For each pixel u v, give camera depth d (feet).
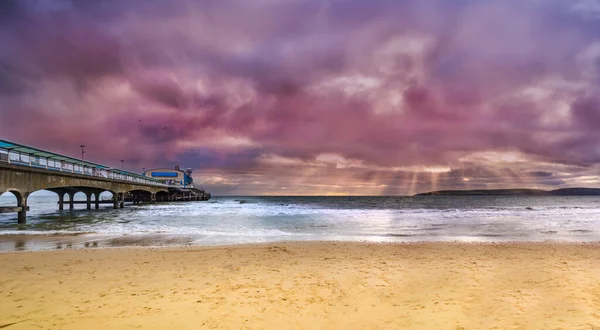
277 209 145.89
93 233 59.16
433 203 243.40
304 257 35.50
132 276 26.94
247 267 30.42
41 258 34.42
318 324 17.33
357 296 21.93
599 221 84.07
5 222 82.84
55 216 104.06
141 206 175.73
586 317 17.72
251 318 18.03
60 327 16.58
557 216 100.68
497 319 17.70
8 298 21.17
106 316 18.12
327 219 90.79
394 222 81.87
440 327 16.81
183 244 46.88
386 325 17.17
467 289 23.36
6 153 72.08
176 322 17.35
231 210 137.08
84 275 27.25
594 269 29.53
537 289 23.20
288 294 22.25
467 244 45.37
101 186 126.21
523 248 42.22
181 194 271.90
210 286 24.04
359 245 44.09
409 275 27.45
